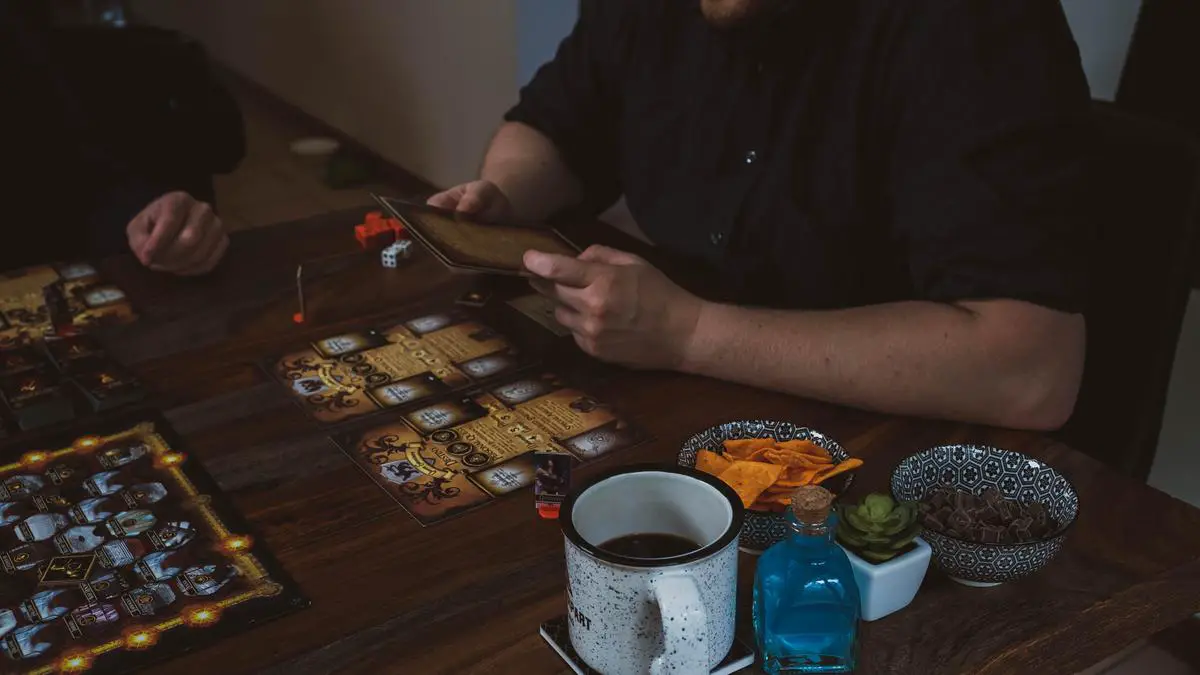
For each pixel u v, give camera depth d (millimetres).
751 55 1444
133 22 5277
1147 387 1446
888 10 1321
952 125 1259
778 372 1212
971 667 841
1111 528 1005
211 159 2969
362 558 960
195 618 890
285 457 1105
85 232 1831
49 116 1903
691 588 759
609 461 1100
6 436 1146
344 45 4234
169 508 1027
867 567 861
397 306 1435
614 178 1854
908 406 1183
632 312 1225
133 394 1204
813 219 1440
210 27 5414
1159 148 1357
